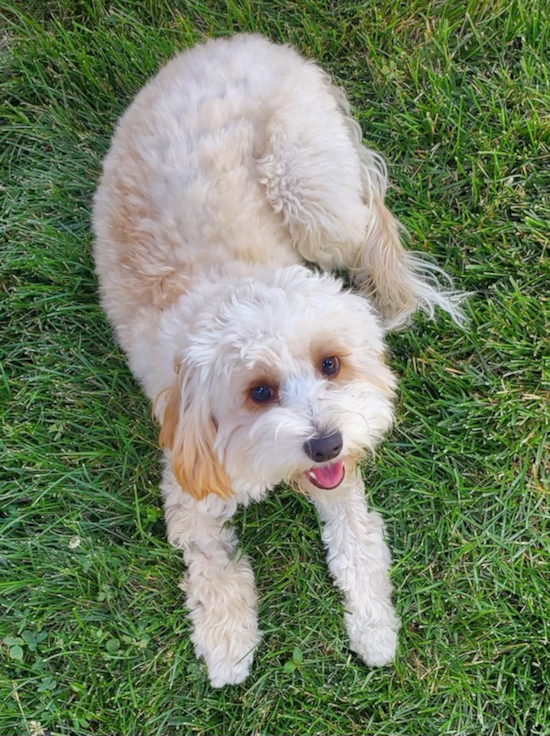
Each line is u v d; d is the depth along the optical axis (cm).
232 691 63
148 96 62
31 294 70
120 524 67
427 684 63
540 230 69
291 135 58
